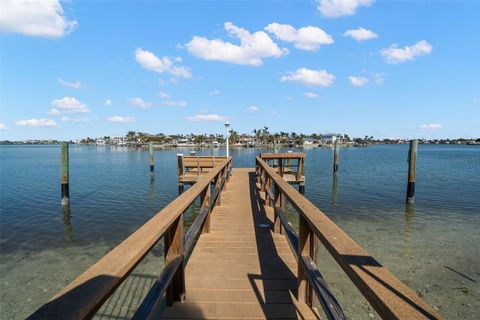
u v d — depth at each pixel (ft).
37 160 155.12
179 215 8.20
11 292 18.22
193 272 11.75
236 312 8.97
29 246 26.17
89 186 61.21
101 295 3.47
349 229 30.40
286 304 9.39
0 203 44.52
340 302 16.26
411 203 42.98
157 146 412.98
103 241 27.45
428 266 21.31
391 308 3.19
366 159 152.15
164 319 8.68
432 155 199.31
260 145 413.80
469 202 43.73
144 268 20.36
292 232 11.06
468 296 17.47
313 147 411.34
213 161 45.47
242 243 15.11
